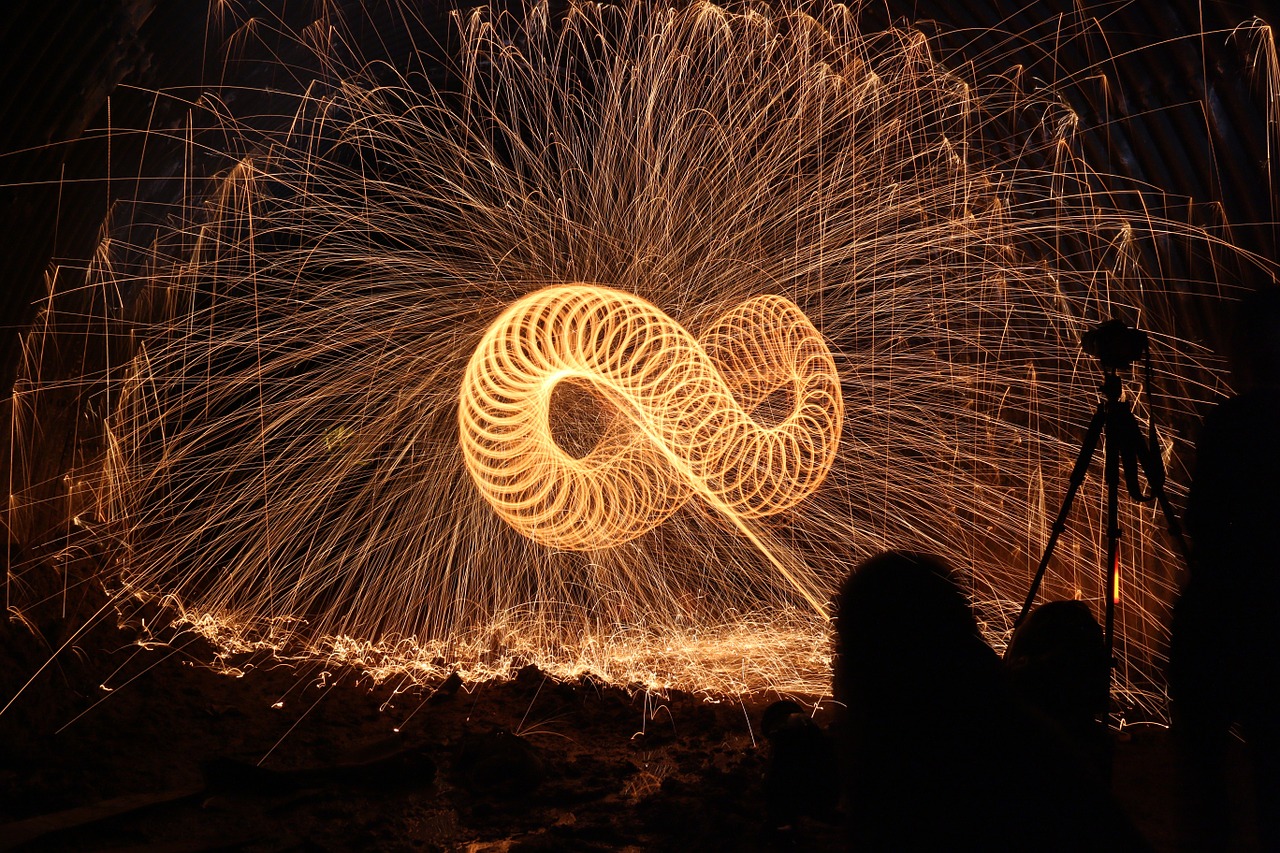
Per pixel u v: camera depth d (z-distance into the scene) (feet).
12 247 16.71
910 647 7.12
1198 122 16.26
